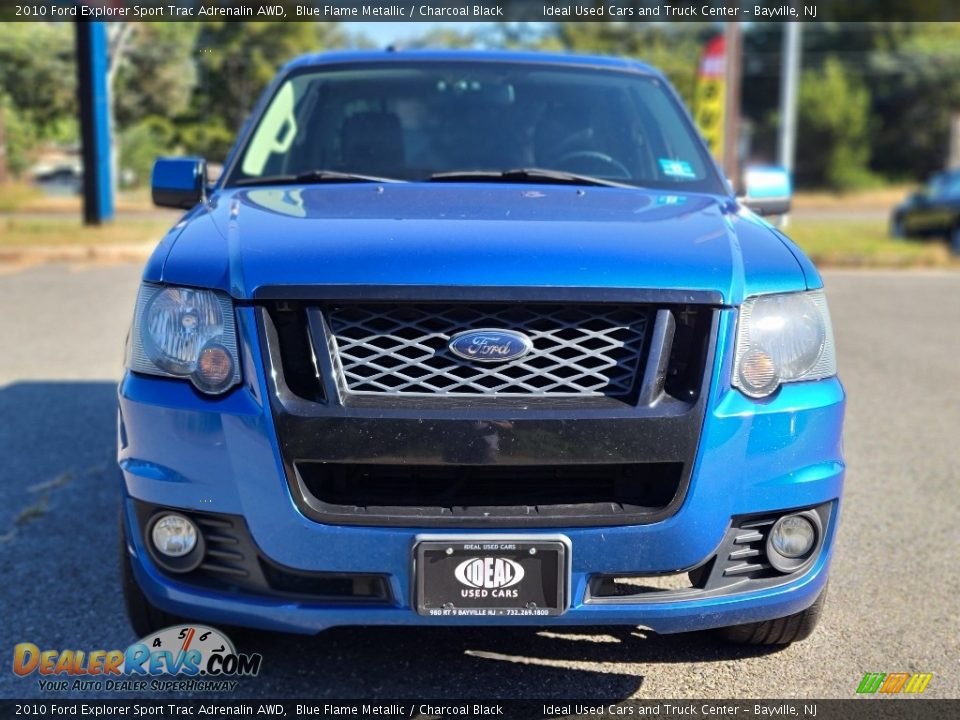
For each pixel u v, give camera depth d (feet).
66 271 37.11
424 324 8.21
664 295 8.21
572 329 8.24
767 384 8.46
